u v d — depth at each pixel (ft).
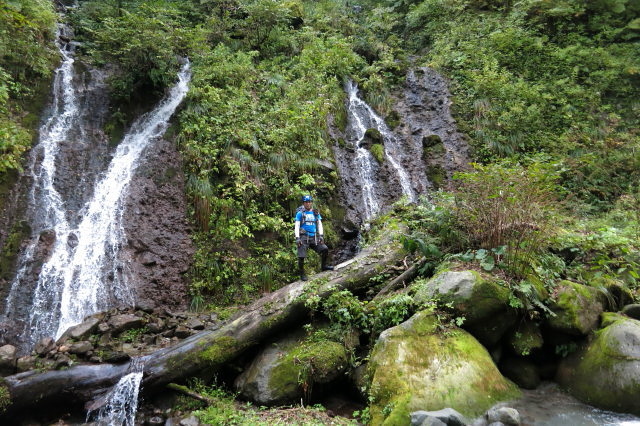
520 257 20.66
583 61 47.73
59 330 23.44
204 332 22.29
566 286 20.59
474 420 15.76
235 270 28.50
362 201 36.45
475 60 50.06
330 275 23.43
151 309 25.08
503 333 19.77
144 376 18.99
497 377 17.84
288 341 21.12
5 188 27.04
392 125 45.39
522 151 41.52
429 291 20.31
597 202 36.55
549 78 46.88
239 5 50.49
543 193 22.26
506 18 54.44
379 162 40.04
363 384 18.21
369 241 29.37
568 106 42.93
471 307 19.03
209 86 37.29
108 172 31.01
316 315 22.13
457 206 23.58
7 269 24.27
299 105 38.93
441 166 40.98
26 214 26.78
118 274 26.40
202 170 31.14
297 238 23.82
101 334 22.33
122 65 37.01
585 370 18.19
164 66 36.99
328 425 16.48
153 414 18.38
